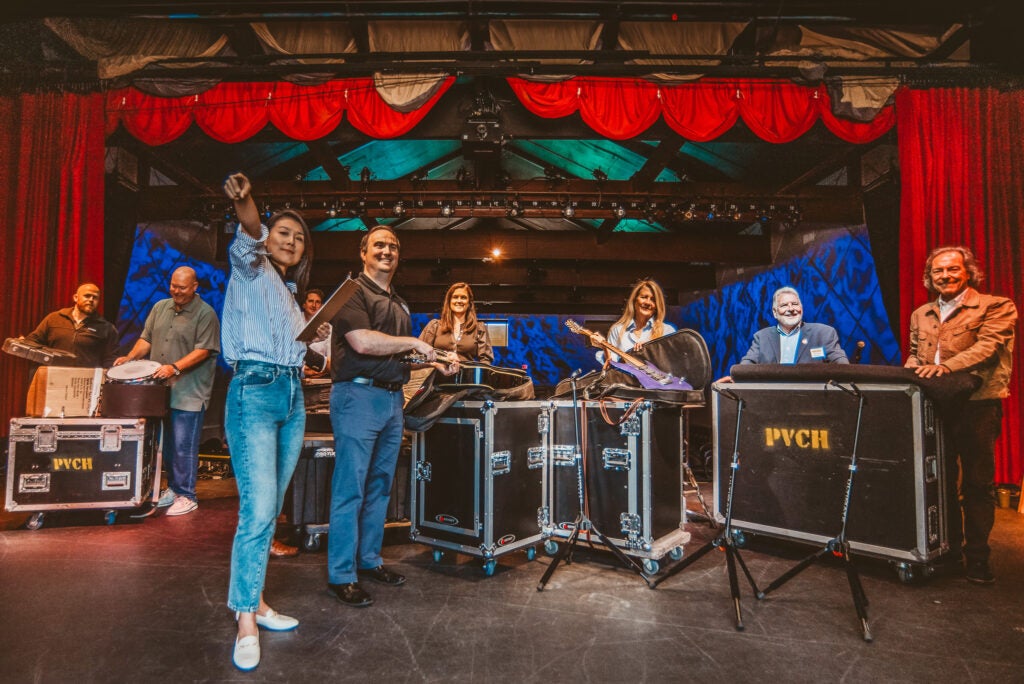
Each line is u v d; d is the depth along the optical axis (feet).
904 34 16.24
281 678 5.59
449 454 9.32
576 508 9.75
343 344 7.79
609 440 9.43
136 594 7.93
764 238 30.35
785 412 9.91
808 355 11.27
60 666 5.78
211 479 18.72
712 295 36.27
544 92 16.79
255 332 6.31
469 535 8.93
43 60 16.53
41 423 11.53
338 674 5.68
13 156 16.60
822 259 26.11
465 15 15.87
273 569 9.18
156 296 25.81
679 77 16.40
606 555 9.96
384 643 6.40
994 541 11.08
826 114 16.71
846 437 9.23
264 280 6.37
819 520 9.39
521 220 35.83
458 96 19.86
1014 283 15.33
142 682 5.49
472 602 7.69
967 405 8.92
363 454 7.73
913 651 6.29
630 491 9.11
